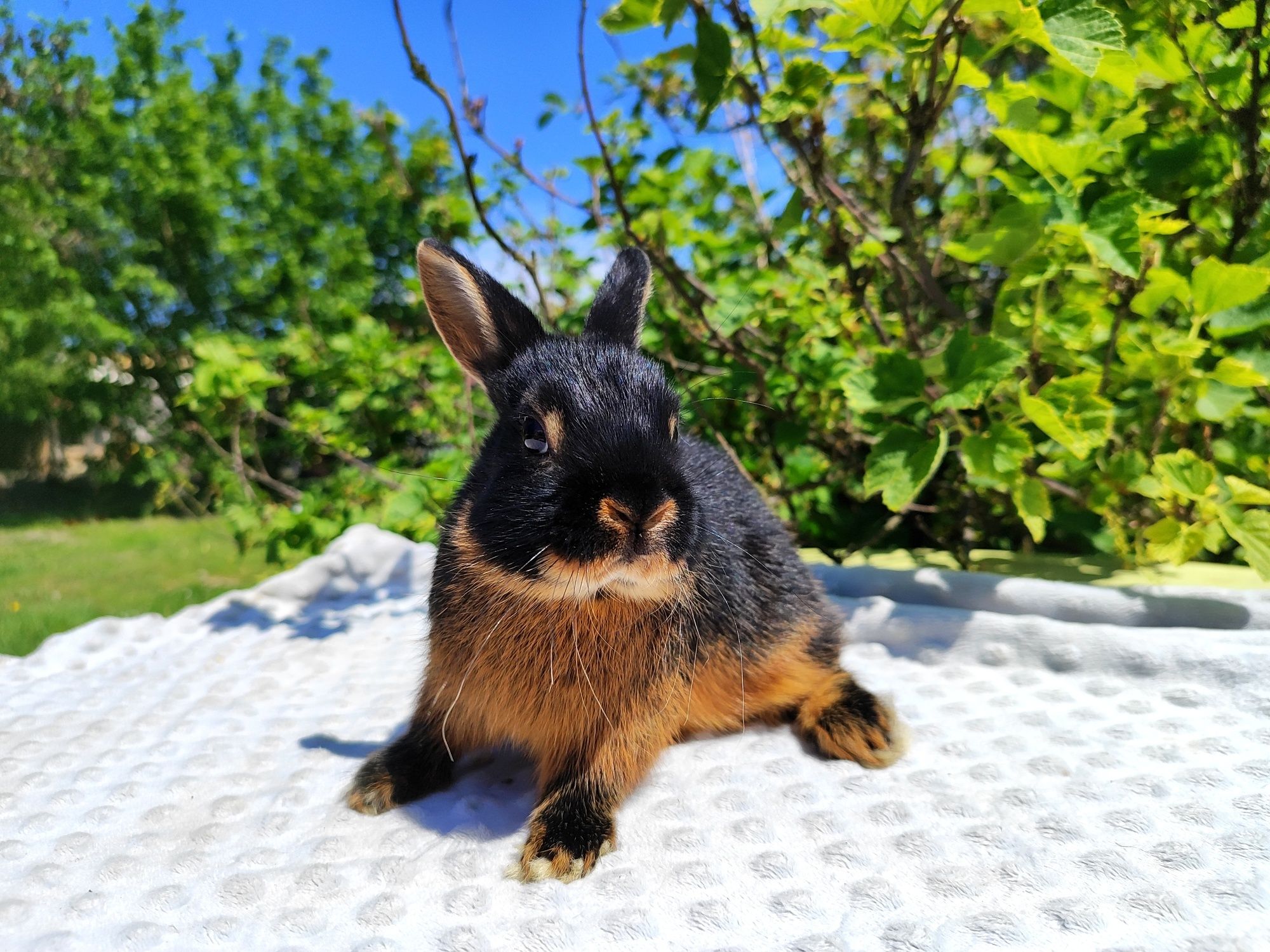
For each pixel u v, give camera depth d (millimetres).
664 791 236
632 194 455
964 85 321
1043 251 313
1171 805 209
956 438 389
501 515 205
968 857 197
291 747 271
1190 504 326
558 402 215
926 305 474
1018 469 302
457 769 260
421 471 486
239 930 184
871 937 174
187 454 1086
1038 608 333
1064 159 284
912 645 326
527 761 265
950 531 486
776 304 449
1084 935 170
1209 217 349
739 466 355
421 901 193
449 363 539
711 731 272
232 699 314
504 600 216
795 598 278
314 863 207
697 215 510
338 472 612
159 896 195
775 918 182
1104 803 213
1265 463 330
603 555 190
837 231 373
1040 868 191
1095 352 353
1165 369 308
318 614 416
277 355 655
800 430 441
